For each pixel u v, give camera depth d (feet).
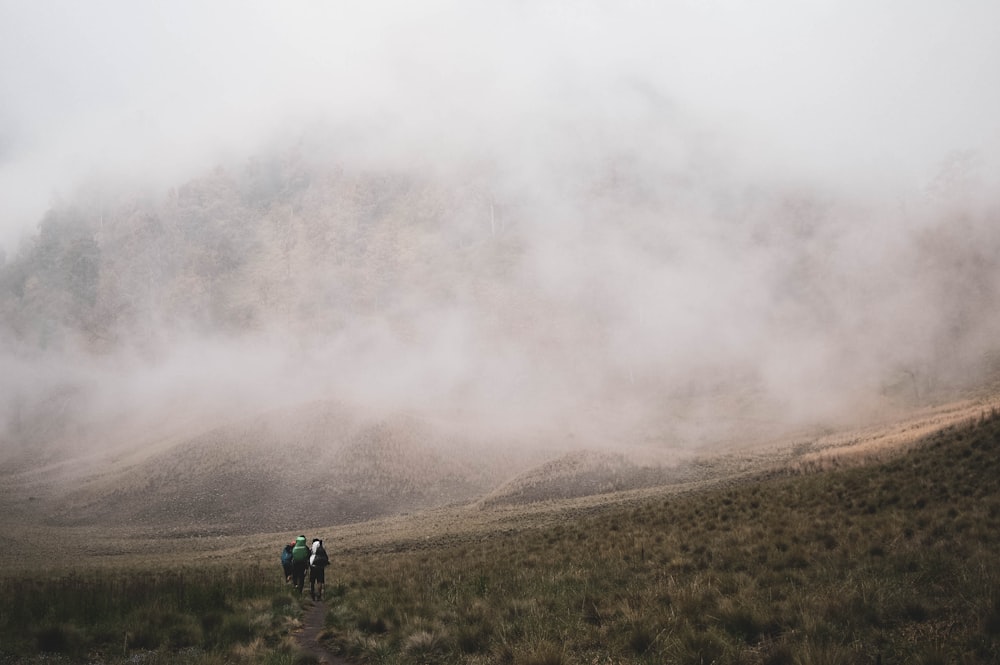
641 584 40.37
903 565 34.24
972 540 36.83
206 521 237.45
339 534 189.47
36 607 43.55
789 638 25.49
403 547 126.93
